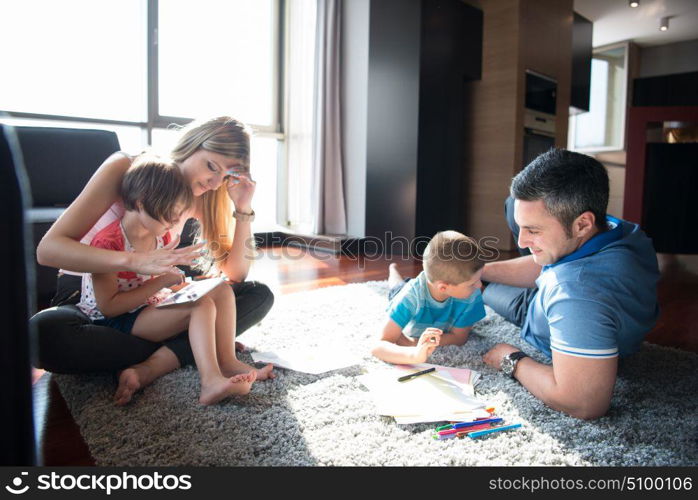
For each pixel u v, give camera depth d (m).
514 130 4.13
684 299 2.54
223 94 4.12
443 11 3.84
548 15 4.42
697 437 1.07
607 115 6.80
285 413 1.14
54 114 3.18
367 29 3.98
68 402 1.20
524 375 1.28
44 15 3.11
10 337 0.55
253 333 1.72
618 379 1.40
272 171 4.59
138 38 3.55
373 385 1.28
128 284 1.30
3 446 0.55
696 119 3.37
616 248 1.16
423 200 3.87
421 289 1.54
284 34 4.41
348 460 0.95
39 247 1.13
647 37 6.33
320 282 2.75
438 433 1.05
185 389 1.24
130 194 1.17
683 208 3.54
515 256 3.90
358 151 4.15
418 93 3.71
